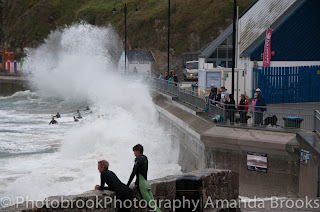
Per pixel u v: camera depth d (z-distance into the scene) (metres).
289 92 34.69
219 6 95.81
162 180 10.37
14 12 145.88
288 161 19.36
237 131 21.39
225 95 26.09
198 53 76.69
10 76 112.88
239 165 21.08
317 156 17.08
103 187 9.14
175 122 30.77
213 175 11.56
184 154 28.11
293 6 39.19
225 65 52.16
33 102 75.56
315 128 19.08
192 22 96.06
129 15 111.88
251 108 22.28
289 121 19.97
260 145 19.80
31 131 45.03
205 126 23.72
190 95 30.81
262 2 40.31
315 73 35.25
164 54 94.50
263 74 34.00
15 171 28.11
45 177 26.53
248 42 39.59
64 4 135.00
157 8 105.88
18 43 132.75
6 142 38.66
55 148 35.66
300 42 37.34
